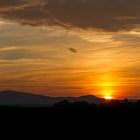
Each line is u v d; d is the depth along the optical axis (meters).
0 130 40.47
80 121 49.53
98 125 45.19
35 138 35.62
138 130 40.38
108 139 35.22
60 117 55.62
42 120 50.97
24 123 47.16
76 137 36.38
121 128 42.12
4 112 62.91
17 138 35.47
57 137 36.47
